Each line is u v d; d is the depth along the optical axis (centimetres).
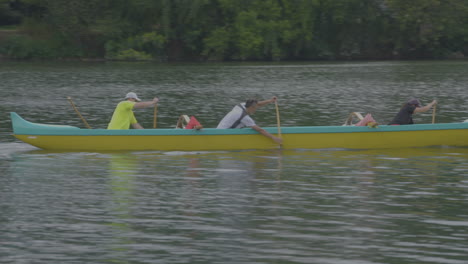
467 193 3881
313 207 3559
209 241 2998
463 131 5494
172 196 3803
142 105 5397
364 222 3284
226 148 5281
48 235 3084
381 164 4756
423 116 7612
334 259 2775
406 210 3506
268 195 3828
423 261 2752
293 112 8006
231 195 3825
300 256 2809
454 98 9669
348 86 11862
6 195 3819
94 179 4247
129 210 3503
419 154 5178
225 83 12644
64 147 5294
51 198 3753
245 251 2872
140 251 2873
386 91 10856
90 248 2911
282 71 16162
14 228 3186
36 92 10738
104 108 8525
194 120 5275
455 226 3219
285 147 5325
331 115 7719
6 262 2745
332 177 4312
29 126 5278
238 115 5275
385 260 2764
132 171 4497
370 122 5353
